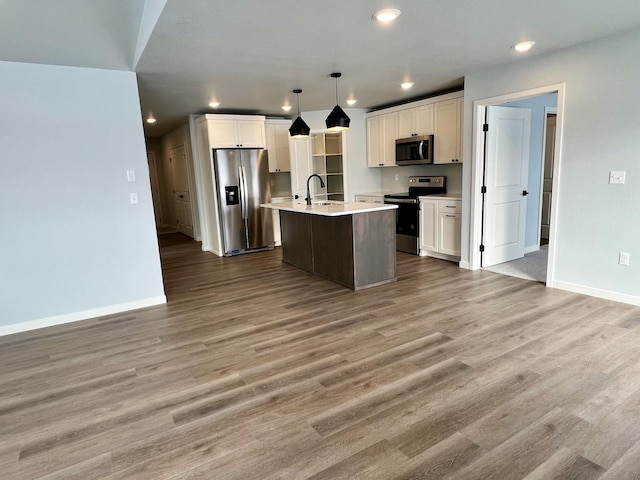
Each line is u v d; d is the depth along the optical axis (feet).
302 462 5.70
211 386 7.86
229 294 13.85
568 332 9.48
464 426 6.30
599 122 11.10
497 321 10.33
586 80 11.18
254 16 8.16
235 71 12.41
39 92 10.88
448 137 17.06
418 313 11.15
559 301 11.59
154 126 24.97
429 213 17.84
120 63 11.51
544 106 17.44
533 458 5.57
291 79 13.83
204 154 20.74
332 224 14.28
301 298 13.01
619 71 10.50
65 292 11.82
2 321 11.08
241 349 9.45
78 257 11.89
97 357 9.41
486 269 15.57
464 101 14.78
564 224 12.34
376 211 13.67
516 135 15.57
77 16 9.61
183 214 29.01
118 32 10.40
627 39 10.22
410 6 7.99
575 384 7.32
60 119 11.21
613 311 10.66
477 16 8.71
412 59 11.98
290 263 17.81
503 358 8.38
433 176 19.51
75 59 10.91
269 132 21.68
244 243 20.90
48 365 9.11
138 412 7.10
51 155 11.22
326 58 11.43
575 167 11.82
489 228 15.51
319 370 8.27
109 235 12.26
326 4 7.70
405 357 8.63
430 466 5.50
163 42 9.45
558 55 11.68
